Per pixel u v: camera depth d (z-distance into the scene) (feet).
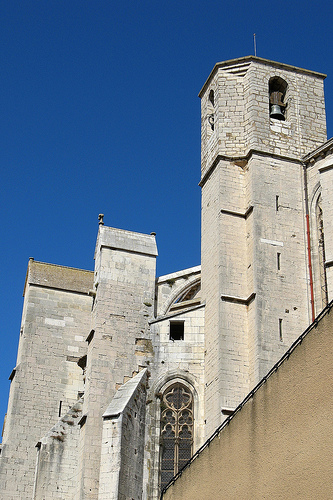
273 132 151.23
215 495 82.48
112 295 143.13
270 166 147.23
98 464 126.62
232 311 135.23
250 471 76.84
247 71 157.99
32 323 170.30
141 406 131.64
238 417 81.97
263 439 76.13
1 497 152.97
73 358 169.48
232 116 155.02
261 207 142.51
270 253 138.51
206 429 130.31
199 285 170.30
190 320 142.20
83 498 123.13
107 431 123.65
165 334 141.18
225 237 142.31
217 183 148.66
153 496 125.18
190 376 137.39
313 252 140.56
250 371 130.11
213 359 133.69
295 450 70.59
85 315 174.81
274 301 134.21
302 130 153.69
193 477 88.79
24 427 160.15
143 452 128.16
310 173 147.95
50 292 174.70
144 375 135.85
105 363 136.26
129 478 121.90
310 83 160.45
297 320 133.69
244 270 139.95
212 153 155.53
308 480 67.51
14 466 156.25
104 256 146.61
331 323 70.44
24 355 166.71
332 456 65.36
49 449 139.13
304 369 72.49
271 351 129.39
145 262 148.56
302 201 145.79
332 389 67.82
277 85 160.25
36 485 135.95
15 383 163.73
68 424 142.20
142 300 144.36
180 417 134.51
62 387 165.99
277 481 71.87
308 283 137.80
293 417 72.23
